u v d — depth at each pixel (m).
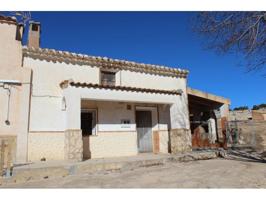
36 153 9.57
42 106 10.02
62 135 10.18
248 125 17.45
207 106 17.22
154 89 12.27
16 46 9.84
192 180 7.02
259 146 15.89
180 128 12.61
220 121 16.30
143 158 10.22
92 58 11.45
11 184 7.07
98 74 11.61
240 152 13.84
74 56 10.99
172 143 12.65
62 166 8.10
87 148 10.98
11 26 9.88
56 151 9.95
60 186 6.61
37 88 10.05
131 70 12.69
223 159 11.78
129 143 12.09
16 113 9.41
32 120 9.73
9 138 9.13
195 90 14.87
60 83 10.51
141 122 12.95
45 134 9.87
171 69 13.84
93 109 11.50
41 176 7.70
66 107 9.98
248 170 8.46
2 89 9.34
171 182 6.81
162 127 13.36
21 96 9.58
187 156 11.26
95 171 8.59
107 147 11.45
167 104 13.06
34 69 10.12
